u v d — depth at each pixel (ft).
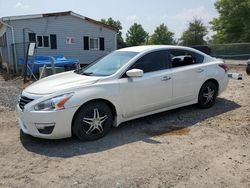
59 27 73.20
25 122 15.81
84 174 12.57
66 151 15.07
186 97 20.40
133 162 13.56
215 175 12.20
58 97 15.23
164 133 17.34
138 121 19.65
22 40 68.33
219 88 22.56
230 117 20.01
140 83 17.71
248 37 157.79
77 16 74.69
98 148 15.33
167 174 12.34
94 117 16.30
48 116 14.96
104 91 16.35
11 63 65.67
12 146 16.02
